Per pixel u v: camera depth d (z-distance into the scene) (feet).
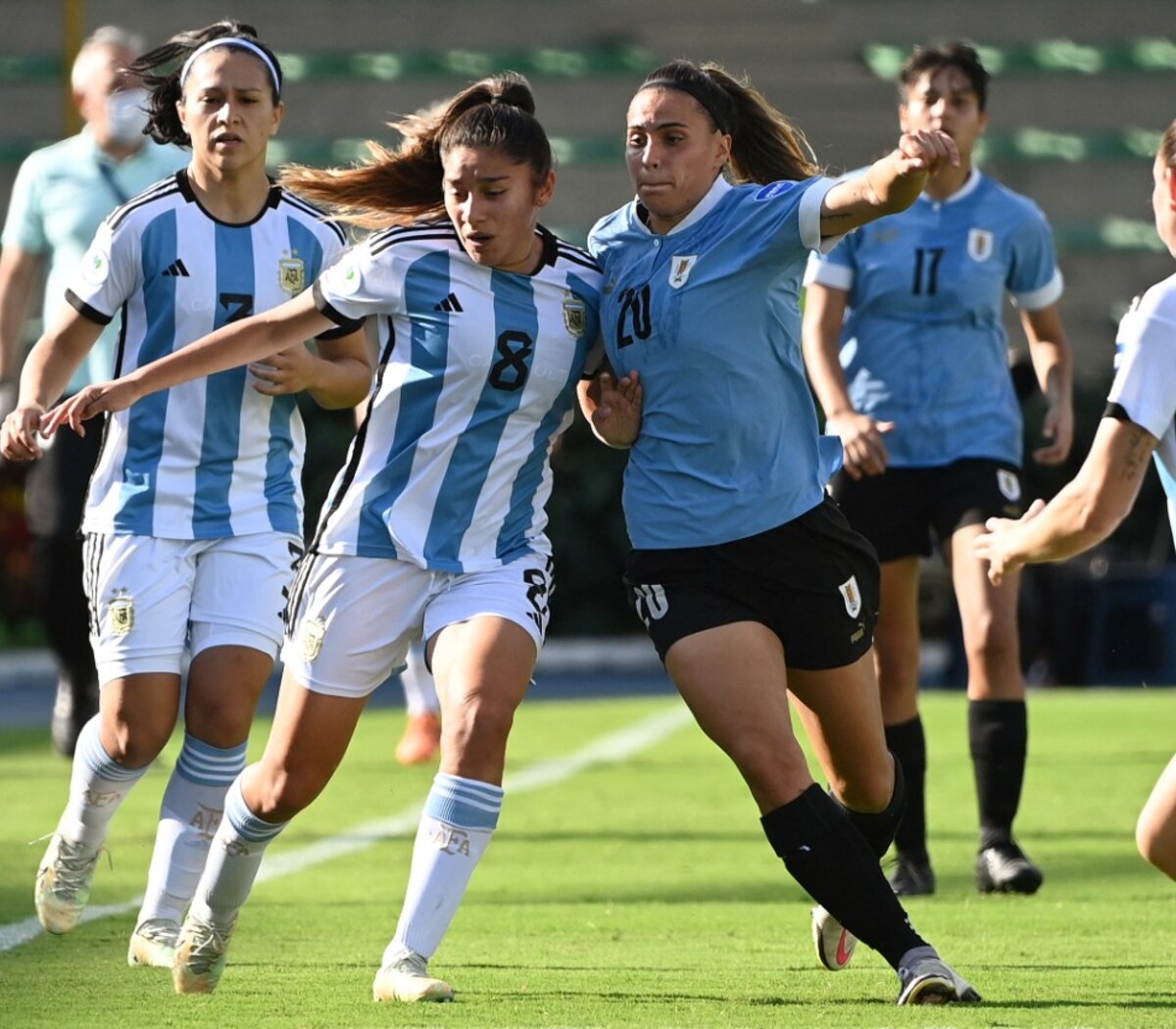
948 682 201.36
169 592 65.62
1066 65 287.48
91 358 106.93
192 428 66.23
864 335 88.02
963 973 59.88
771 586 56.44
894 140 289.33
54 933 69.26
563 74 294.87
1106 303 282.97
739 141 60.85
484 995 56.03
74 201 107.14
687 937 69.62
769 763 54.54
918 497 86.74
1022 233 88.28
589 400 61.72
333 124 296.71
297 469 69.15
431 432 57.57
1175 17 286.66
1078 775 120.26
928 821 104.53
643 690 207.10
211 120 66.39
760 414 56.85
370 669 57.67
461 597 57.41
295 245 68.44
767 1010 52.85
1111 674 195.93
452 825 55.06
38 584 123.03
